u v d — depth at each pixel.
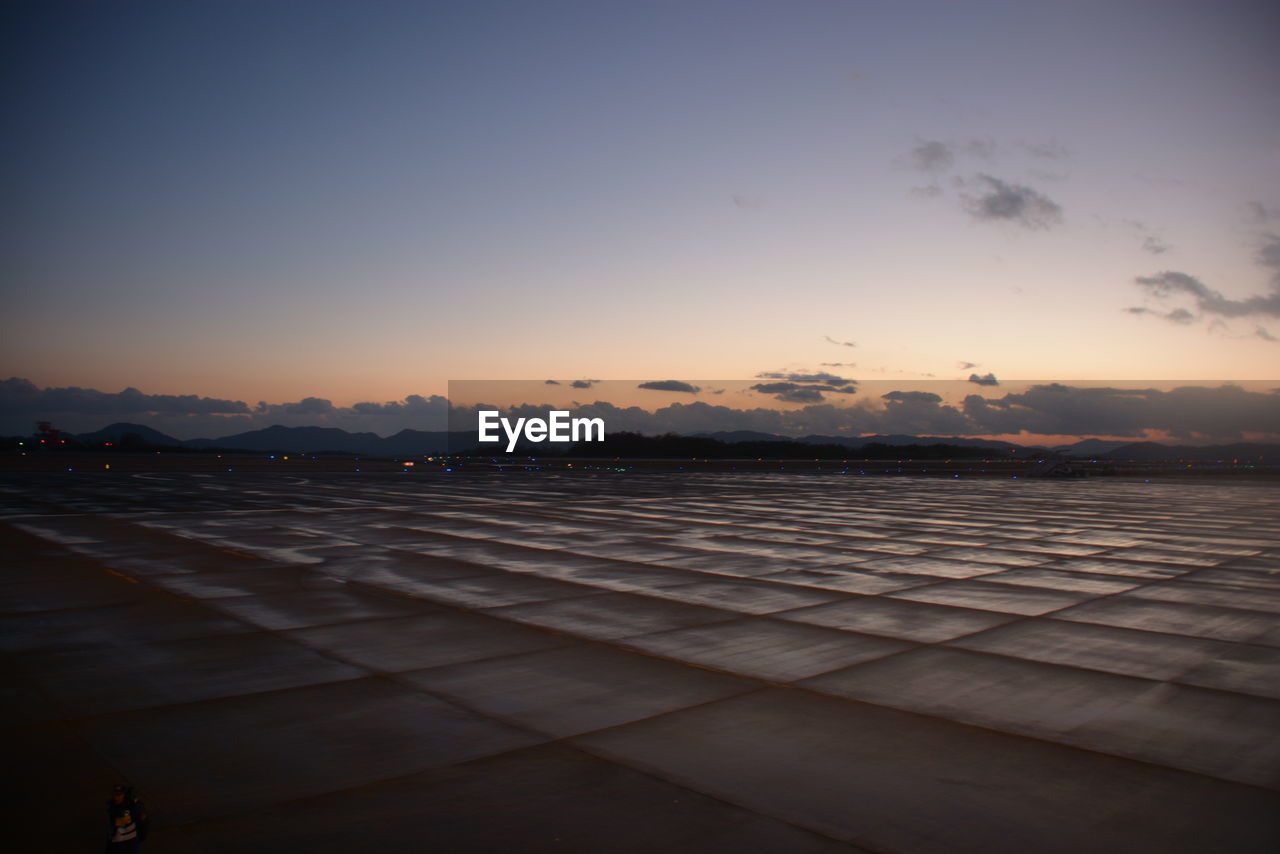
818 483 49.69
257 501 30.17
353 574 14.61
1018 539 21.14
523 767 5.95
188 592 12.82
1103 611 11.96
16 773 5.80
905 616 11.48
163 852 4.63
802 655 9.28
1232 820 5.18
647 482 48.53
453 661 8.92
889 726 6.91
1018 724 6.99
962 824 5.09
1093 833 4.98
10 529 20.75
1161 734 6.77
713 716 7.13
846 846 4.78
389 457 110.81
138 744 6.38
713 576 14.72
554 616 11.29
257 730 6.71
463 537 20.09
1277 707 7.50
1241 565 16.77
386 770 5.87
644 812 5.21
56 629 10.31
